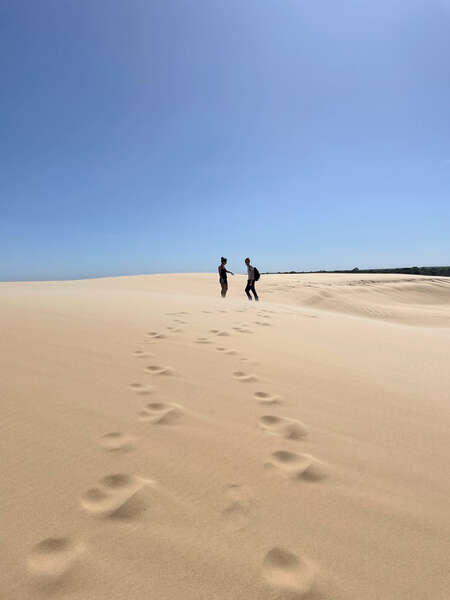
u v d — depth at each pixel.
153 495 1.37
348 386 2.76
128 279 22.19
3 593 0.94
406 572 1.06
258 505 1.34
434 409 2.39
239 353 3.52
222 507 1.32
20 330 3.74
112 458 1.61
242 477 1.52
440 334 5.77
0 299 6.32
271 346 3.91
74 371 2.69
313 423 2.10
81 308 5.57
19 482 1.40
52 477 1.44
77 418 1.97
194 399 2.34
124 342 3.62
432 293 21.52
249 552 1.12
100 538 1.14
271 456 1.71
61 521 1.21
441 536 1.22
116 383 2.52
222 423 2.03
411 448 1.85
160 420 2.01
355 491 1.46
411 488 1.50
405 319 13.80
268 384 2.70
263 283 20.27
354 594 0.98
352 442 1.89
